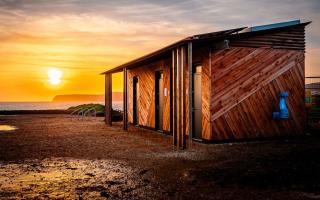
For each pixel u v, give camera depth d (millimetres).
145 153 8578
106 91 18562
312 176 5766
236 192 4957
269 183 5383
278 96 11016
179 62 9734
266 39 10867
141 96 16828
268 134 10898
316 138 11414
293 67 11250
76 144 10359
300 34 11344
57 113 31734
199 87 11219
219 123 10328
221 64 10344
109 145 10117
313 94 19188
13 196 4875
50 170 6609
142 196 4844
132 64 14141
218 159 7551
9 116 26688
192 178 5785
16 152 8867
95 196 4855
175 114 10008
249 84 10672
